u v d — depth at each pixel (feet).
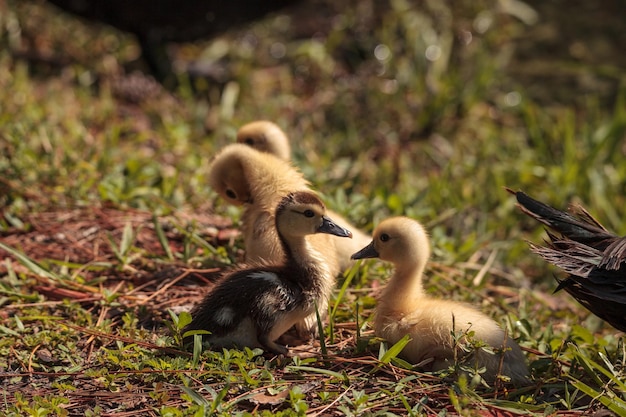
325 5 74.95
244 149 36.42
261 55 69.97
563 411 26.91
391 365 28.27
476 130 61.93
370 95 64.03
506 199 52.65
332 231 29.96
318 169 50.39
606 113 65.87
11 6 66.74
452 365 28.04
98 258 37.50
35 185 42.45
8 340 29.89
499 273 41.81
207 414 24.85
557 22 75.31
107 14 60.59
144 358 28.50
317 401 26.58
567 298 43.06
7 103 53.36
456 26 73.00
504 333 28.84
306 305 30.12
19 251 36.88
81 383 27.71
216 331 29.32
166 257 37.37
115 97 61.16
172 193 42.91
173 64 65.51
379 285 35.81
